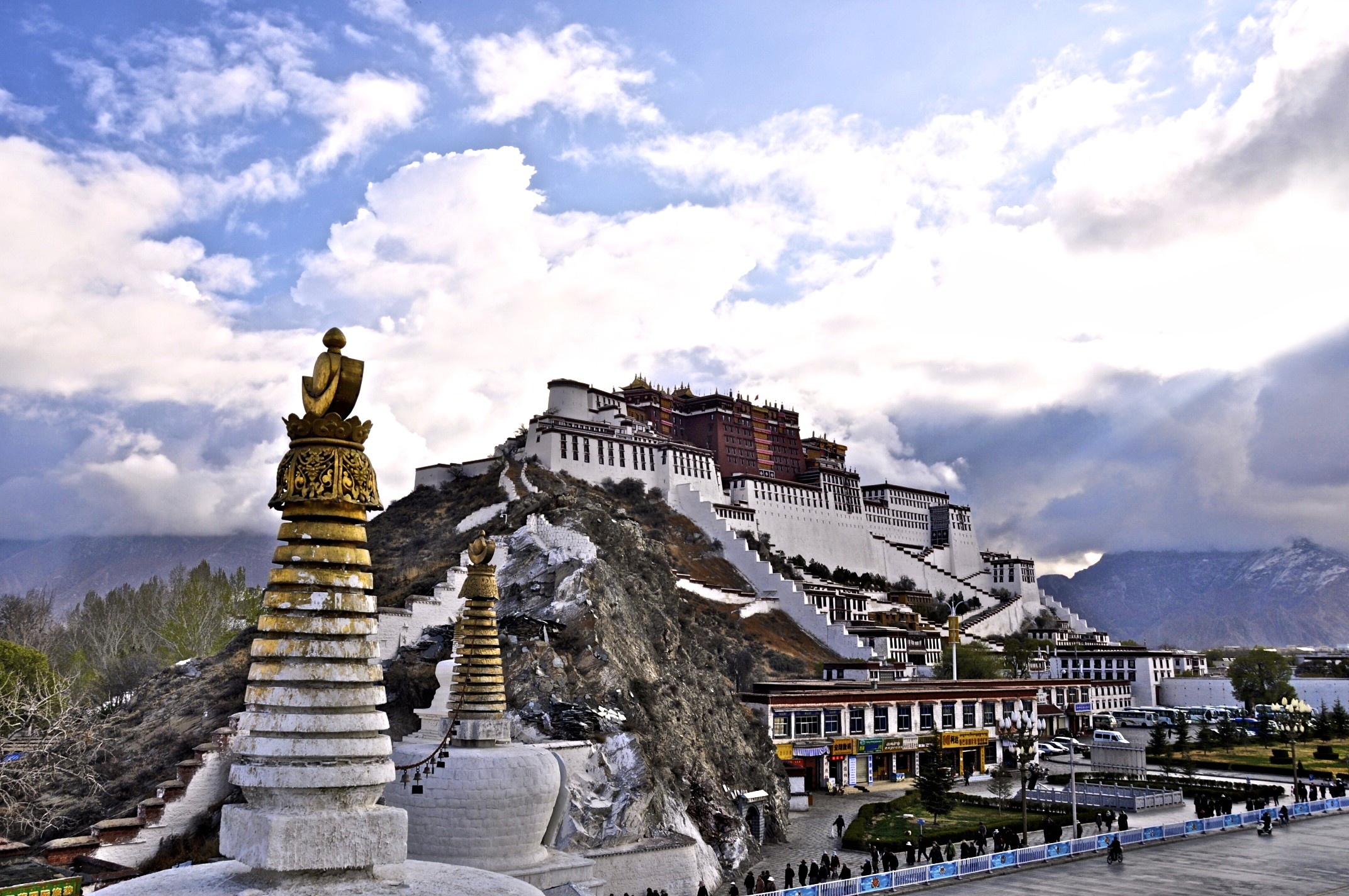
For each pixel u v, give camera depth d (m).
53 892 34.47
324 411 20.39
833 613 167.88
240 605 122.75
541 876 35.56
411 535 126.94
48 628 134.12
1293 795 95.81
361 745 19.75
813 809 82.94
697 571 161.00
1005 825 74.25
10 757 58.47
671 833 54.41
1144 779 100.38
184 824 51.69
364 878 19.39
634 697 67.50
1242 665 175.25
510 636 69.31
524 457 166.88
